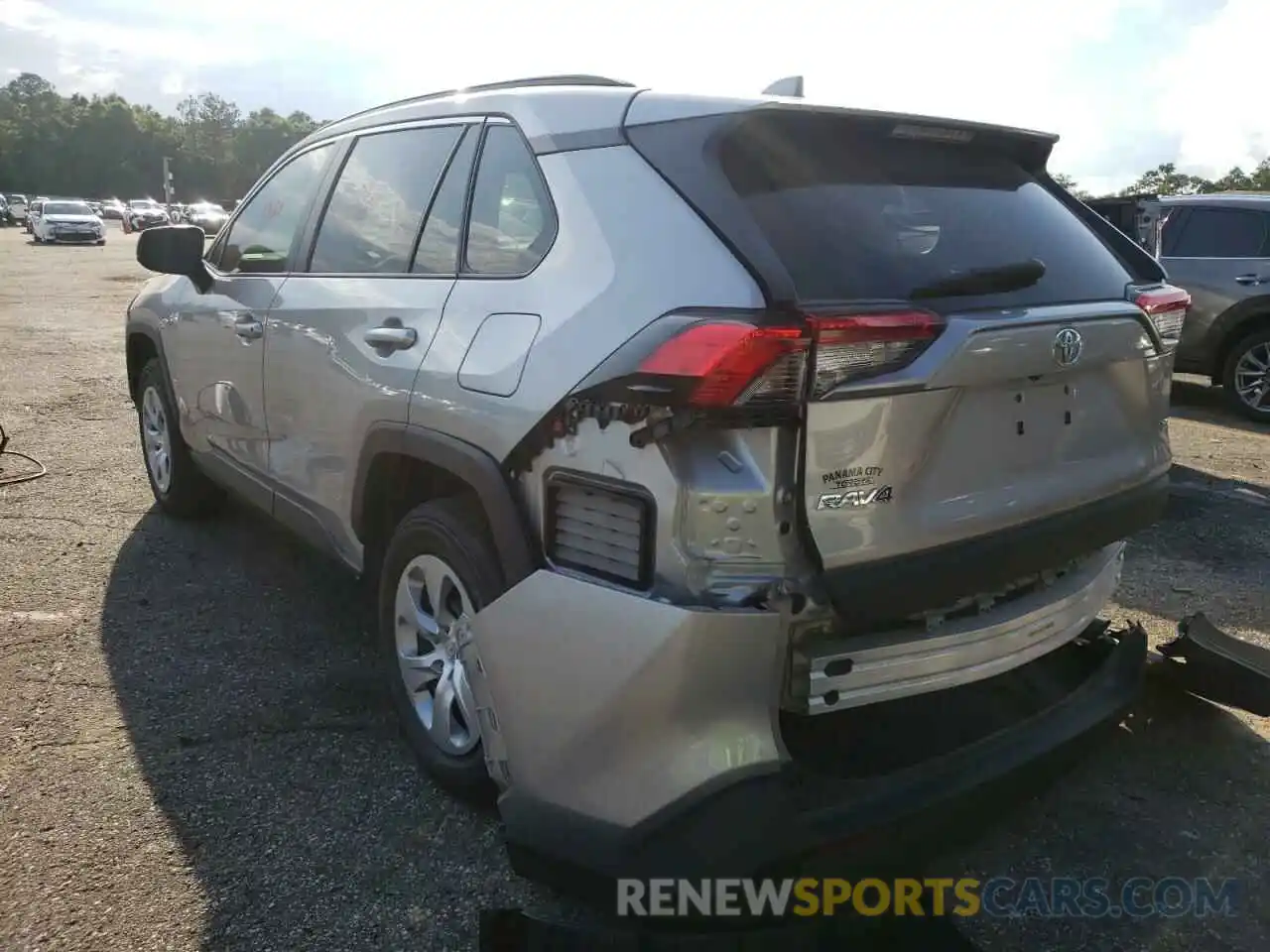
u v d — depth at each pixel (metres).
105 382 8.78
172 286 4.67
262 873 2.53
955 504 2.23
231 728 3.19
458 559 2.59
